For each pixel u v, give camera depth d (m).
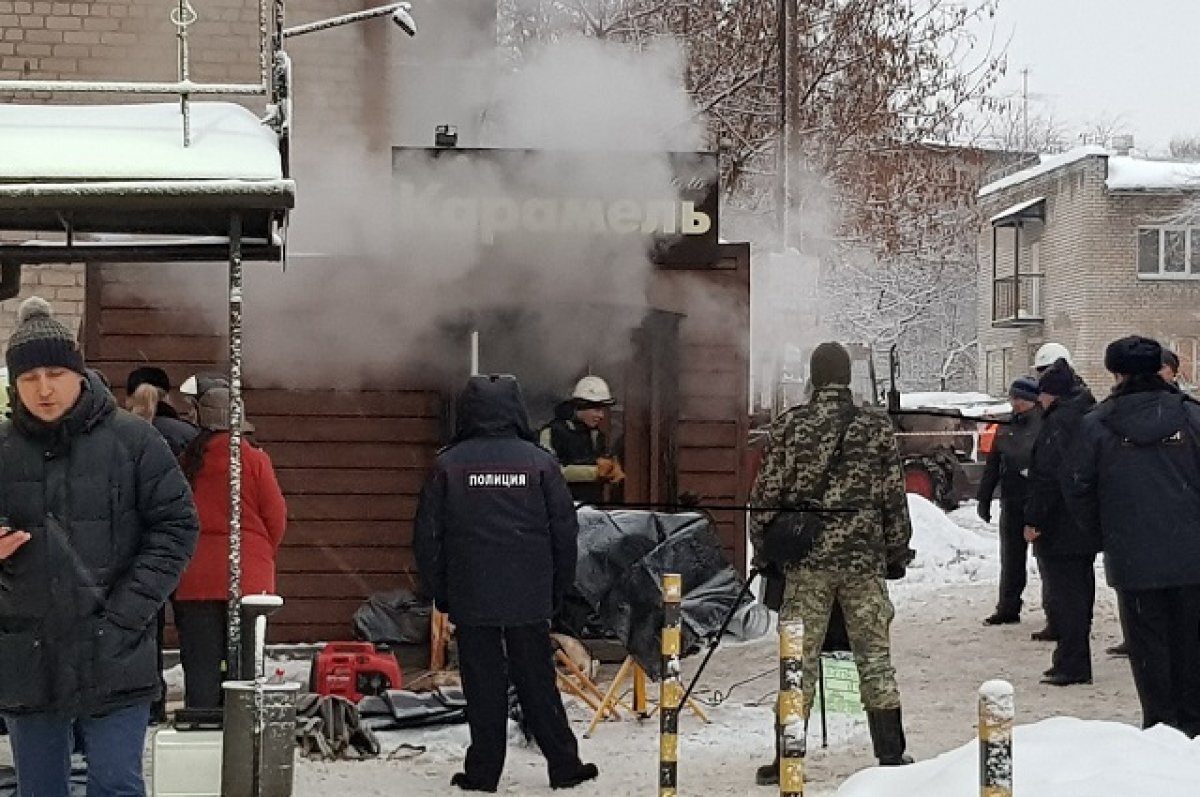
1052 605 10.29
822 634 7.62
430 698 9.05
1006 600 12.41
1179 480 8.09
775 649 11.62
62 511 5.15
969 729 8.92
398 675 9.32
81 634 5.14
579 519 9.61
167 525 5.29
